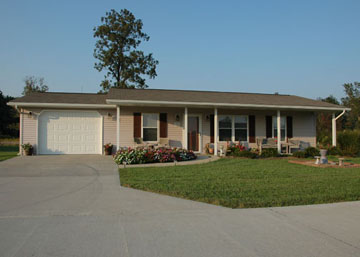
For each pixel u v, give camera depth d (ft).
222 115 54.08
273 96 61.46
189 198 20.70
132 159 38.27
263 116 55.72
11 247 12.07
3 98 110.01
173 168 34.45
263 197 20.86
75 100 50.57
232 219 16.22
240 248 12.33
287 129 56.85
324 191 22.90
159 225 15.07
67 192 22.00
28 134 48.26
